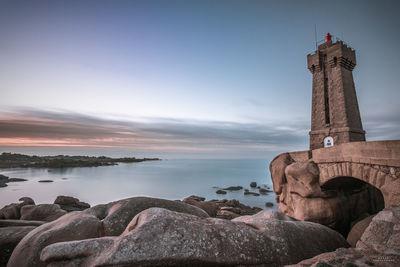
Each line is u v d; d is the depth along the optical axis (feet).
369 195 62.49
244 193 196.44
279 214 30.94
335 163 49.03
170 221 20.20
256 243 21.02
